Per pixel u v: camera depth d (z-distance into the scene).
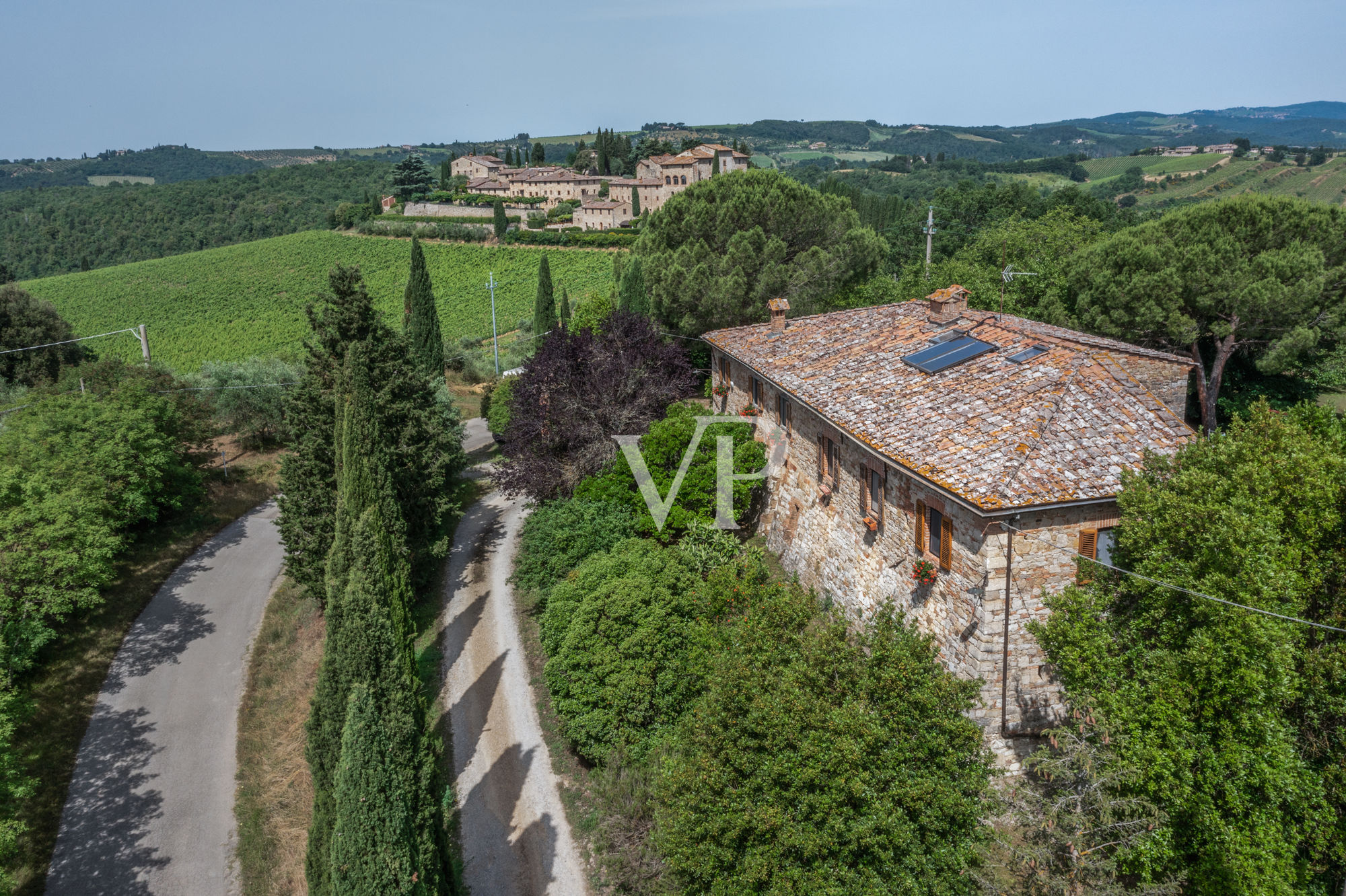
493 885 15.19
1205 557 10.76
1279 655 10.03
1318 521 11.18
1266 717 10.38
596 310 44.12
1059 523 13.69
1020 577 13.73
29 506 22.27
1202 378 30.23
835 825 10.60
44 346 45.62
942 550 15.18
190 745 20.62
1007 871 12.26
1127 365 17.25
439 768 13.67
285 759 19.91
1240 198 31.38
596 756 17.16
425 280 42.72
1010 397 16.06
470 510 33.94
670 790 12.16
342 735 12.10
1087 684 11.56
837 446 20.05
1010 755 14.23
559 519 23.67
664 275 36.84
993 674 14.01
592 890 15.08
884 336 22.77
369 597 13.17
